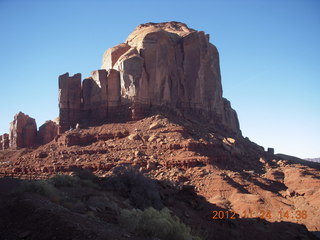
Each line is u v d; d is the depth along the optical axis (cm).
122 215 1748
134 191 2739
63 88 6381
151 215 1805
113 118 5991
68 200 1995
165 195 3123
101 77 6197
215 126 7056
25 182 1986
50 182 2420
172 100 6469
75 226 1435
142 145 4956
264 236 3022
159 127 5375
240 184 4119
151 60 6159
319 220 3325
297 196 4062
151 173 4231
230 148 5488
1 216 1541
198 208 3219
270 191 4122
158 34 6372
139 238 1552
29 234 1392
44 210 1545
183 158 4522
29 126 7344
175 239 1759
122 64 5934
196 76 6862
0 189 2194
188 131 5444
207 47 7344
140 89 5891
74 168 4497
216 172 4309
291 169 4941
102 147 5134
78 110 6462
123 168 3053
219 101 7575
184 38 6962
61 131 6222
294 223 3362
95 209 1877
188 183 4041
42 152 5316
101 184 2873
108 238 1405
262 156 6550
